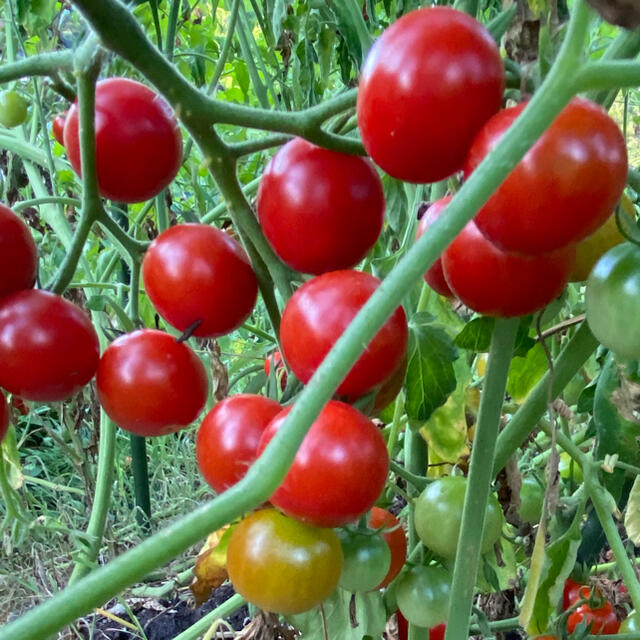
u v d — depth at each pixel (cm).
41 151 34
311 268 15
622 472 20
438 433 22
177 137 17
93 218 16
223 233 16
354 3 23
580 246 14
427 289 22
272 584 14
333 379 8
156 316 37
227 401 15
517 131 8
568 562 16
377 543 16
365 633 19
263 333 35
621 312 12
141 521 47
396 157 12
